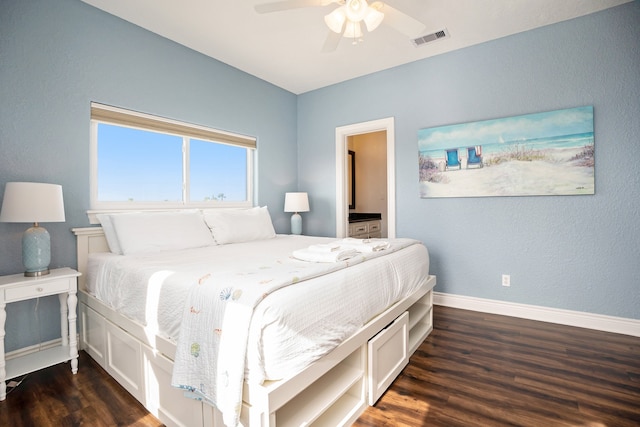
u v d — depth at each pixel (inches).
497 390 69.9
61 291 77.4
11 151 82.2
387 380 70.7
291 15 101.3
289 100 169.8
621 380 72.9
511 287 117.1
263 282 53.1
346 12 72.2
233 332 47.1
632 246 97.6
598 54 100.3
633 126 96.2
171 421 58.4
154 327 63.1
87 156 96.3
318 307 53.4
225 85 136.1
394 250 91.3
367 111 148.5
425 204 133.6
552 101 107.7
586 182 102.5
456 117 125.4
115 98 101.7
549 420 60.0
